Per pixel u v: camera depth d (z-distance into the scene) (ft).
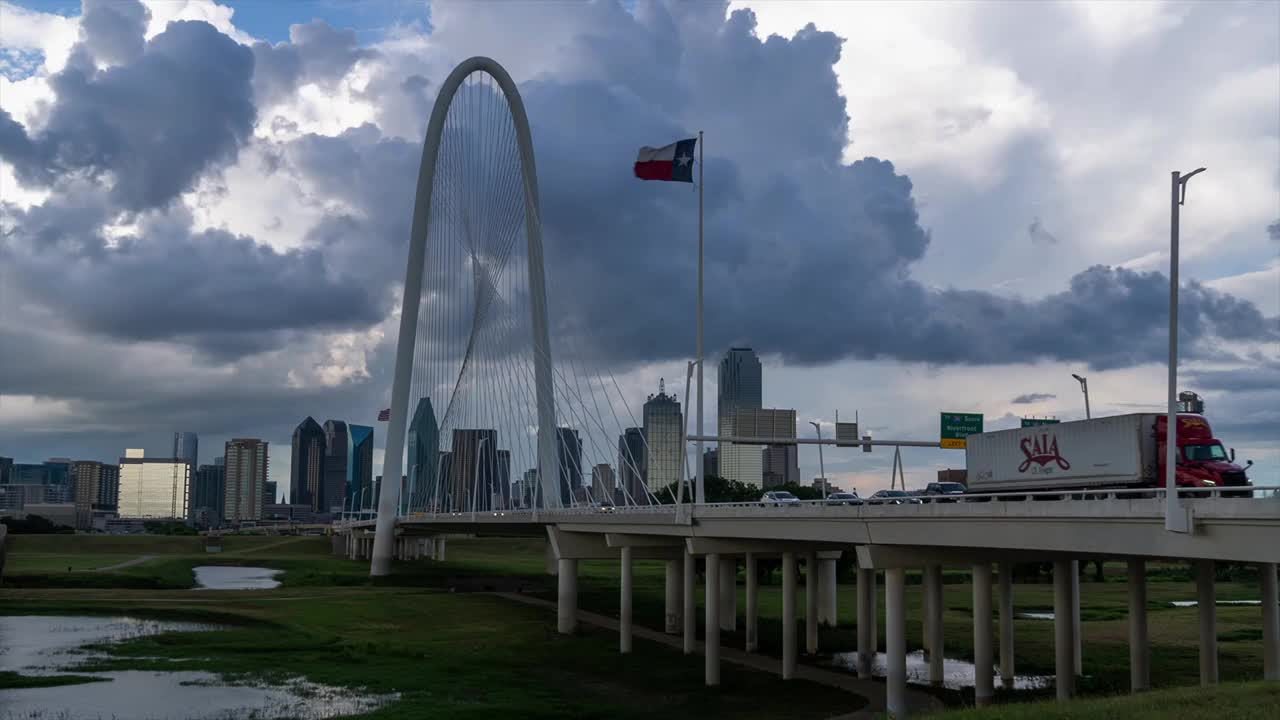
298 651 263.49
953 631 308.81
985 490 209.15
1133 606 196.34
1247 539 115.55
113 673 228.43
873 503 185.06
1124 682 212.84
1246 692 118.52
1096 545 136.56
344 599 402.72
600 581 510.17
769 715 193.47
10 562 639.35
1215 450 168.25
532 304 481.87
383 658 253.44
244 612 354.54
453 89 605.73
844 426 287.28
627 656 268.00
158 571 586.45
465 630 315.99
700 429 258.57
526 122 503.20
